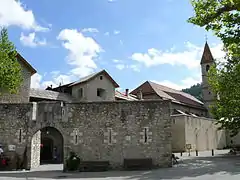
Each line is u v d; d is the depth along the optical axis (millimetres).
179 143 39344
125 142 19359
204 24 10430
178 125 39969
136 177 15008
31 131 20266
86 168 18953
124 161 18906
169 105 19703
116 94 43281
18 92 28875
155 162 19016
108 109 19969
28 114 20516
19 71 25875
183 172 16578
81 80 39281
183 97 58094
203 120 45312
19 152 20141
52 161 30703
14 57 25594
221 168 18375
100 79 39469
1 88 26578
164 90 54781
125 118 19719
